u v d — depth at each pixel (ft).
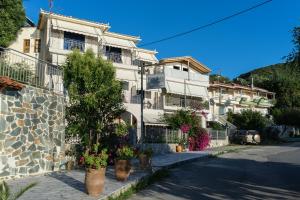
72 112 62.49
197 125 125.80
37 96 54.08
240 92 225.97
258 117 184.34
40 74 56.29
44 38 134.62
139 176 53.36
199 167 73.51
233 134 166.20
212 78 276.62
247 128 182.50
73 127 60.95
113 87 64.85
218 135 150.82
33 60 54.95
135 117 134.62
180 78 163.63
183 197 42.39
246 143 158.92
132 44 145.59
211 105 200.13
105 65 65.36
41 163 53.83
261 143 166.50
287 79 260.42
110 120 66.08
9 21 118.21
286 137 206.18
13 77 50.11
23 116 50.65
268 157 94.32
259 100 232.32
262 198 41.78
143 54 161.68
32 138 52.19
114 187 43.50
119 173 48.73
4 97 47.42
